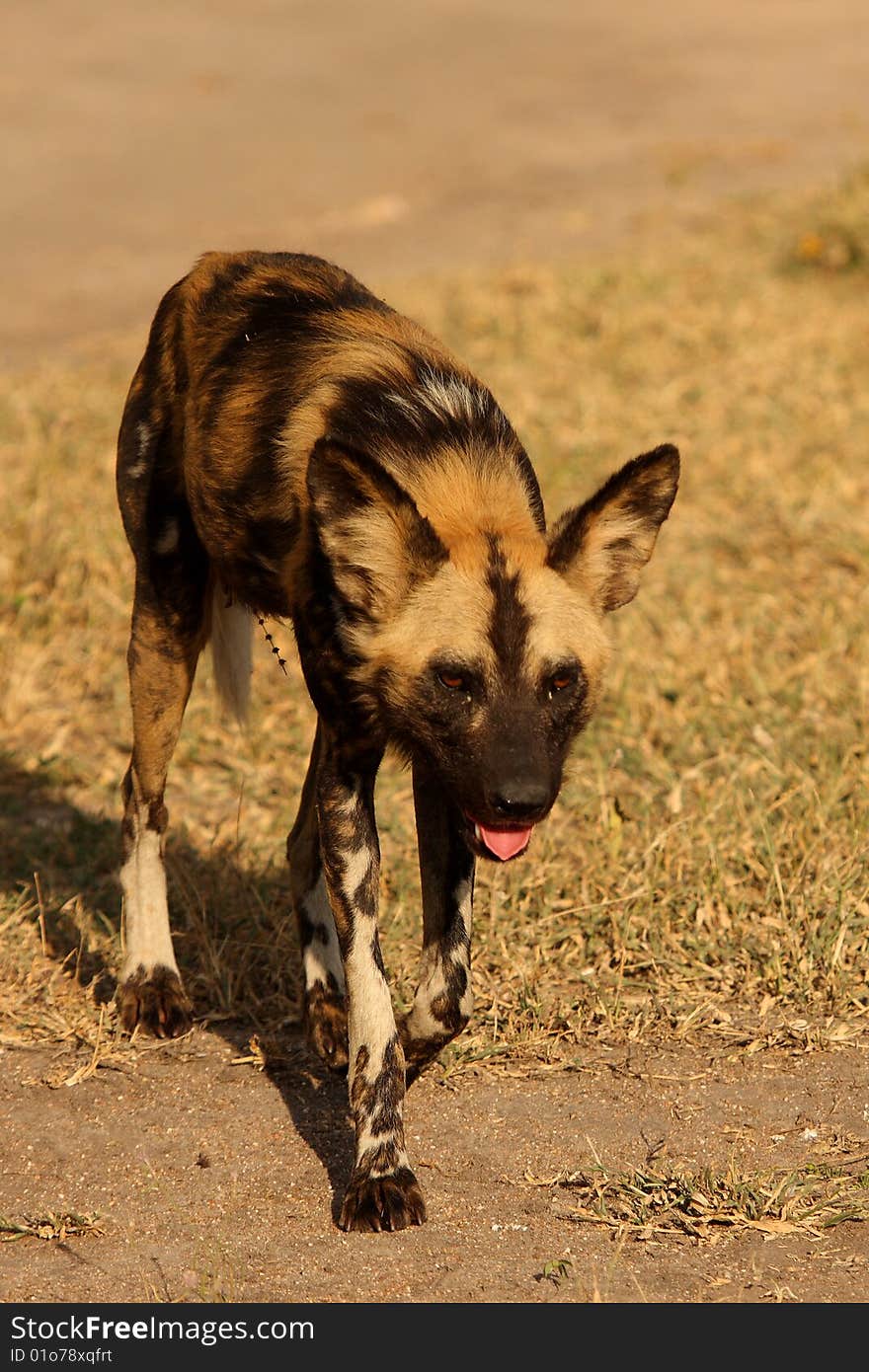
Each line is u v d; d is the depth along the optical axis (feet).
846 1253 22.77
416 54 158.40
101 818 38.45
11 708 42.65
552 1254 22.98
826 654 43.55
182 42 157.58
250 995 31.01
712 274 84.79
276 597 28.14
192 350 30.32
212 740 41.83
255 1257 23.16
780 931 31.73
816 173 114.42
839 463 58.08
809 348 71.31
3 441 61.16
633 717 41.06
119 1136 26.53
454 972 26.22
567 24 176.65
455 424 26.53
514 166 120.06
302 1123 26.94
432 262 93.40
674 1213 23.81
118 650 46.50
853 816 35.17
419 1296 22.08
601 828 35.91
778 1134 25.96
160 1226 23.99
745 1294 21.84
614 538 25.31
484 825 23.70
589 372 69.72
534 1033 28.94
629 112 139.13
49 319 84.17
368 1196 23.93
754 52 165.48
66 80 141.08
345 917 25.29
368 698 24.95
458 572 24.12
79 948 32.07
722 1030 29.14
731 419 63.41
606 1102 27.12
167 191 110.93
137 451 31.42
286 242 98.89
